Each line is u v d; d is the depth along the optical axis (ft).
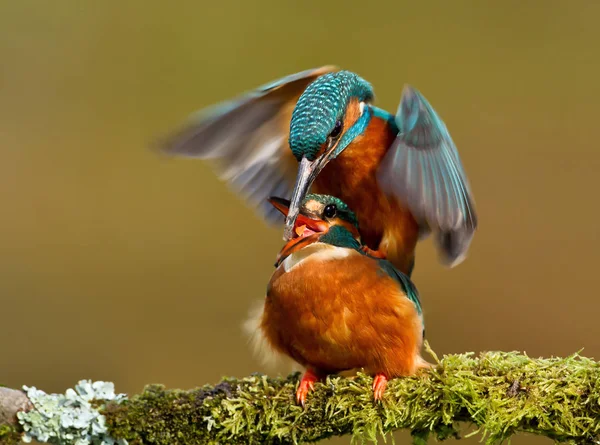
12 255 57.82
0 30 63.57
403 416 25.91
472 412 25.14
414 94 27.55
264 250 59.36
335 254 27.40
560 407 24.50
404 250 30.81
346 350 27.20
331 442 44.39
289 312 27.25
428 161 27.53
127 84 64.23
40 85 63.31
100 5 65.16
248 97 29.89
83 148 61.77
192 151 30.86
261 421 26.05
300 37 65.77
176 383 53.26
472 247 60.13
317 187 31.40
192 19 65.67
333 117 28.63
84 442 25.57
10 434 25.17
